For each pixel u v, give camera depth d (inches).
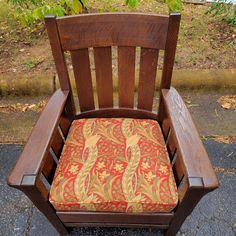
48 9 69.4
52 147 42.9
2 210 57.2
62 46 43.3
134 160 43.1
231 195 58.2
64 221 45.3
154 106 76.9
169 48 42.7
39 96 83.0
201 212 55.6
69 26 41.7
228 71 82.3
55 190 40.2
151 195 38.9
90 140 46.8
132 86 48.9
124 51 44.8
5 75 84.4
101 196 39.1
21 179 33.5
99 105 52.1
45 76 83.2
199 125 72.8
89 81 48.1
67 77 46.8
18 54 94.9
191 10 114.7
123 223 45.0
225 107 77.6
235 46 93.9
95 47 44.3
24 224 54.9
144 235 52.9
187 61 88.6
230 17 103.2
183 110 42.9
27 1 88.7
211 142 68.6
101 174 41.2
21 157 36.1
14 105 80.8
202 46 94.4
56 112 43.1
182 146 36.6
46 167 40.6
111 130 48.6
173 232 46.8
